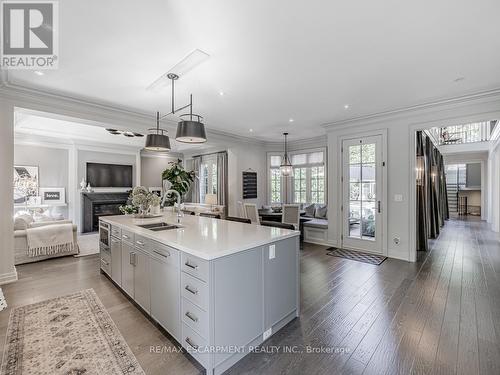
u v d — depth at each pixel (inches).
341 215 201.0
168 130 192.9
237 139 263.0
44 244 167.8
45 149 265.0
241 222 132.9
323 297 113.3
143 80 120.3
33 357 73.0
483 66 108.0
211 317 66.6
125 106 158.6
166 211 175.2
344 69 110.2
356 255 179.3
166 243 81.5
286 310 92.4
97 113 155.9
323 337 84.1
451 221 361.4
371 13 74.2
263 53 96.4
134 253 102.1
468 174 454.0
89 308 102.5
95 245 215.8
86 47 91.7
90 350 76.6
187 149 351.3
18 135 246.1
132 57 98.9
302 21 77.6
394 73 114.6
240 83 124.2
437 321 92.6
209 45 90.7
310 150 277.1
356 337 83.7
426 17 76.1
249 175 281.9
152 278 90.0
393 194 173.6
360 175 189.8
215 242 78.8
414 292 117.6
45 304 105.8
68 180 278.5
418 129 162.9
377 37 86.5
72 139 273.1
